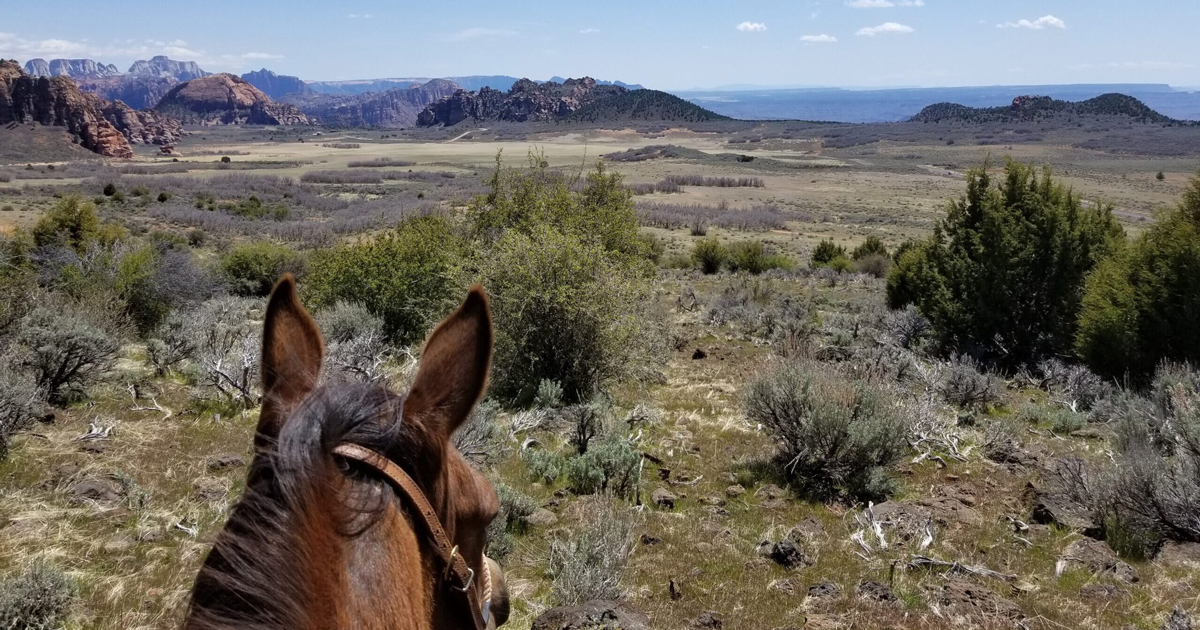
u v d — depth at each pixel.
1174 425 7.53
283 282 1.32
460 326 1.31
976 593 5.33
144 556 5.48
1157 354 11.17
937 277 15.59
